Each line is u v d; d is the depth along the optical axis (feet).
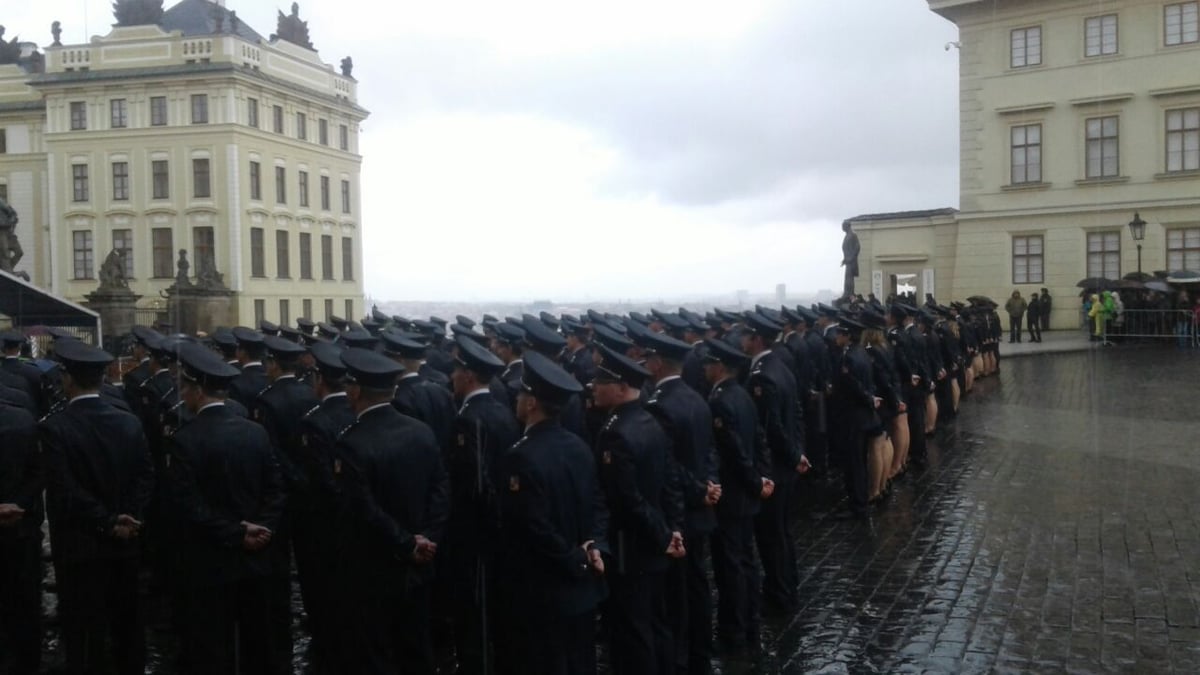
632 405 22.59
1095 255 140.15
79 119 174.40
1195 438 58.03
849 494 40.60
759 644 26.81
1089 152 140.05
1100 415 67.87
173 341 33.73
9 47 194.39
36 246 186.60
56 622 30.58
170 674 26.04
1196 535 36.55
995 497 43.57
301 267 188.24
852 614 28.89
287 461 27.04
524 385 20.67
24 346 47.65
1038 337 127.54
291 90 182.39
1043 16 141.38
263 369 32.91
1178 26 132.98
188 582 22.74
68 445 23.38
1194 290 123.24
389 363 21.94
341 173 203.21
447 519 23.17
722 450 26.43
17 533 25.63
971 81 147.43
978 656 25.39
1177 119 134.00
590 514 20.52
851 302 76.95
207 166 169.17
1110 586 30.78
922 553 34.94
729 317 48.47
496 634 21.29
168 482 22.59
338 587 21.68
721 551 26.55
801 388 44.32
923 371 50.75
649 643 22.17
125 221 173.17
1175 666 24.49
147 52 170.50
